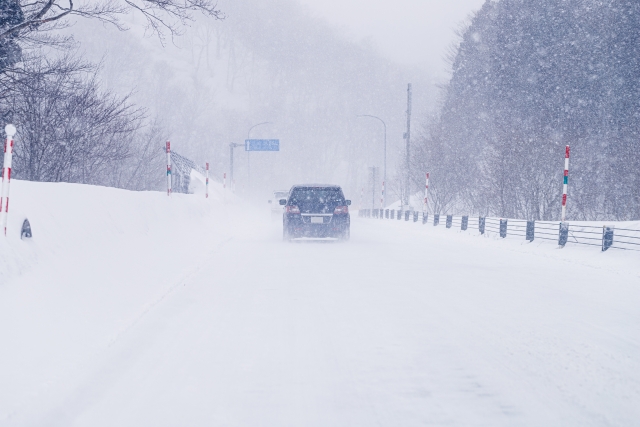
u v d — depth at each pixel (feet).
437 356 17.46
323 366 16.47
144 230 39.50
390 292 28.76
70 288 21.94
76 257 25.43
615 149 120.47
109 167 84.79
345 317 22.82
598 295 28.37
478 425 12.32
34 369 14.75
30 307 18.57
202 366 16.34
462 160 156.97
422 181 160.04
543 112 141.59
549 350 18.04
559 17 159.02
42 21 37.06
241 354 17.58
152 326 20.86
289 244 57.93
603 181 111.86
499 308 24.79
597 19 151.23
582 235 58.90
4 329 16.40
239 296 27.25
